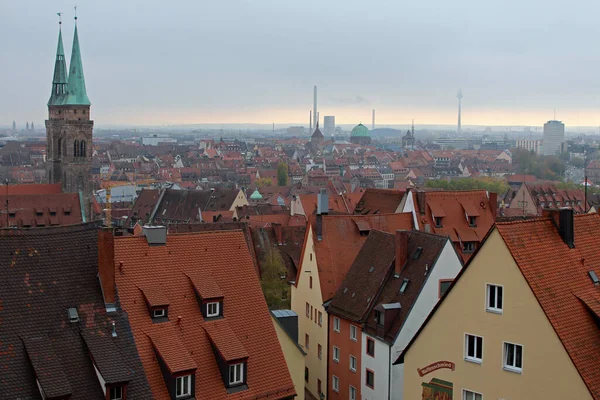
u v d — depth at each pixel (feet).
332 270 268.82
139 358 143.64
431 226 337.93
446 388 157.17
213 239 174.40
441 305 157.58
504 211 576.20
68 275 147.13
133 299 155.02
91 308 145.59
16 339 133.69
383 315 220.43
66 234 152.46
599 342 140.46
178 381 146.72
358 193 603.67
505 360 146.82
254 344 162.61
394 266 238.48
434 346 159.84
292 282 296.51
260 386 157.17
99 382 136.36
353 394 240.53
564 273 148.36
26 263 144.25
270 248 352.69
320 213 299.38
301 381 214.69
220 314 162.81
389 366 217.15
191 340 155.63
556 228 156.15
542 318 139.54
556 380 137.90
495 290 147.84
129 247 162.91
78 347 139.23
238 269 172.35
